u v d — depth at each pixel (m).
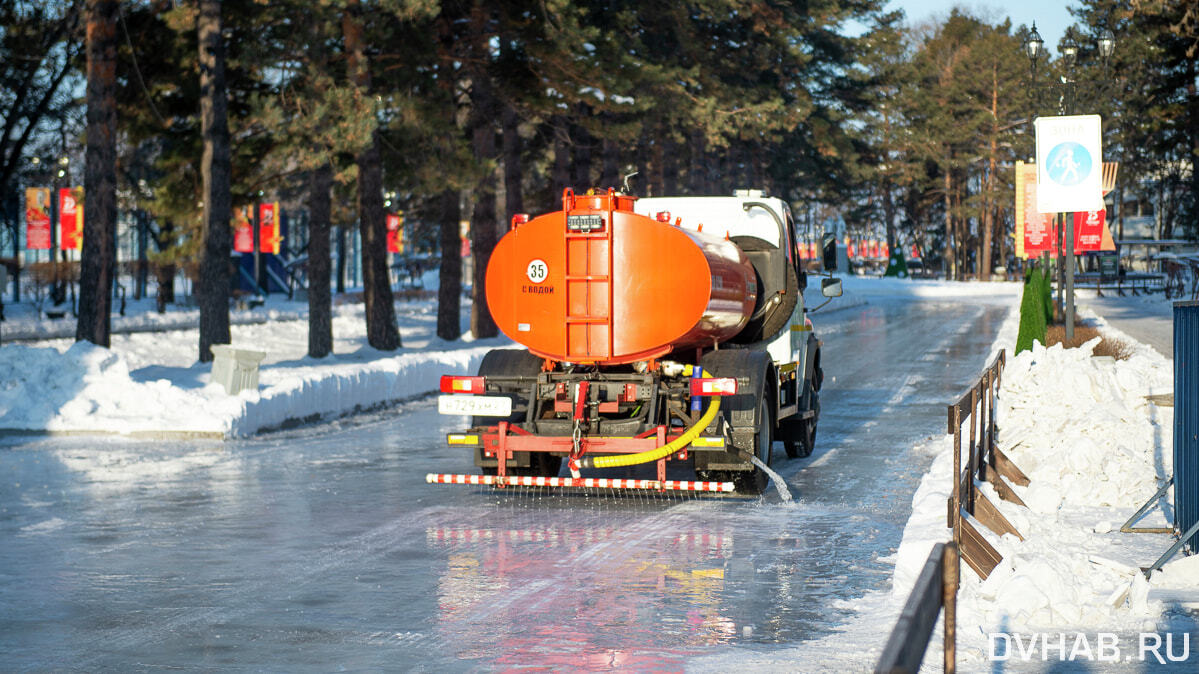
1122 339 33.59
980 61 110.00
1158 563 9.00
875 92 81.44
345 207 40.53
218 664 7.06
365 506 12.60
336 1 27.41
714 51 52.66
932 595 3.69
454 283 38.12
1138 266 110.81
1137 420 14.88
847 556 10.09
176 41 31.41
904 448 17.17
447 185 32.97
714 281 12.72
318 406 21.33
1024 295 26.94
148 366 25.69
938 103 111.25
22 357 19.45
